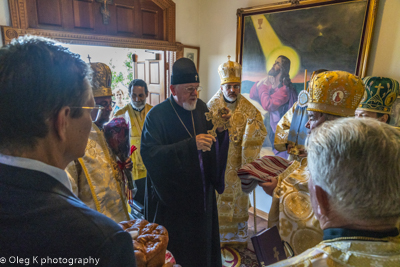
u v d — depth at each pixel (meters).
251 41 2.89
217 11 3.20
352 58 2.21
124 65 5.17
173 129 1.69
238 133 2.40
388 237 0.49
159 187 1.55
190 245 1.67
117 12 2.58
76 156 0.55
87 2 2.33
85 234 0.43
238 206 2.49
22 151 0.45
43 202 0.43
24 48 0.43
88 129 0.54
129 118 2.87
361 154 0.48
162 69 3.34
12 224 0.40
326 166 0.51
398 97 1.92
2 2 1.91
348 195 0.48
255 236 0.72
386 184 0.47
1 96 0.41
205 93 3.57
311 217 0.83
